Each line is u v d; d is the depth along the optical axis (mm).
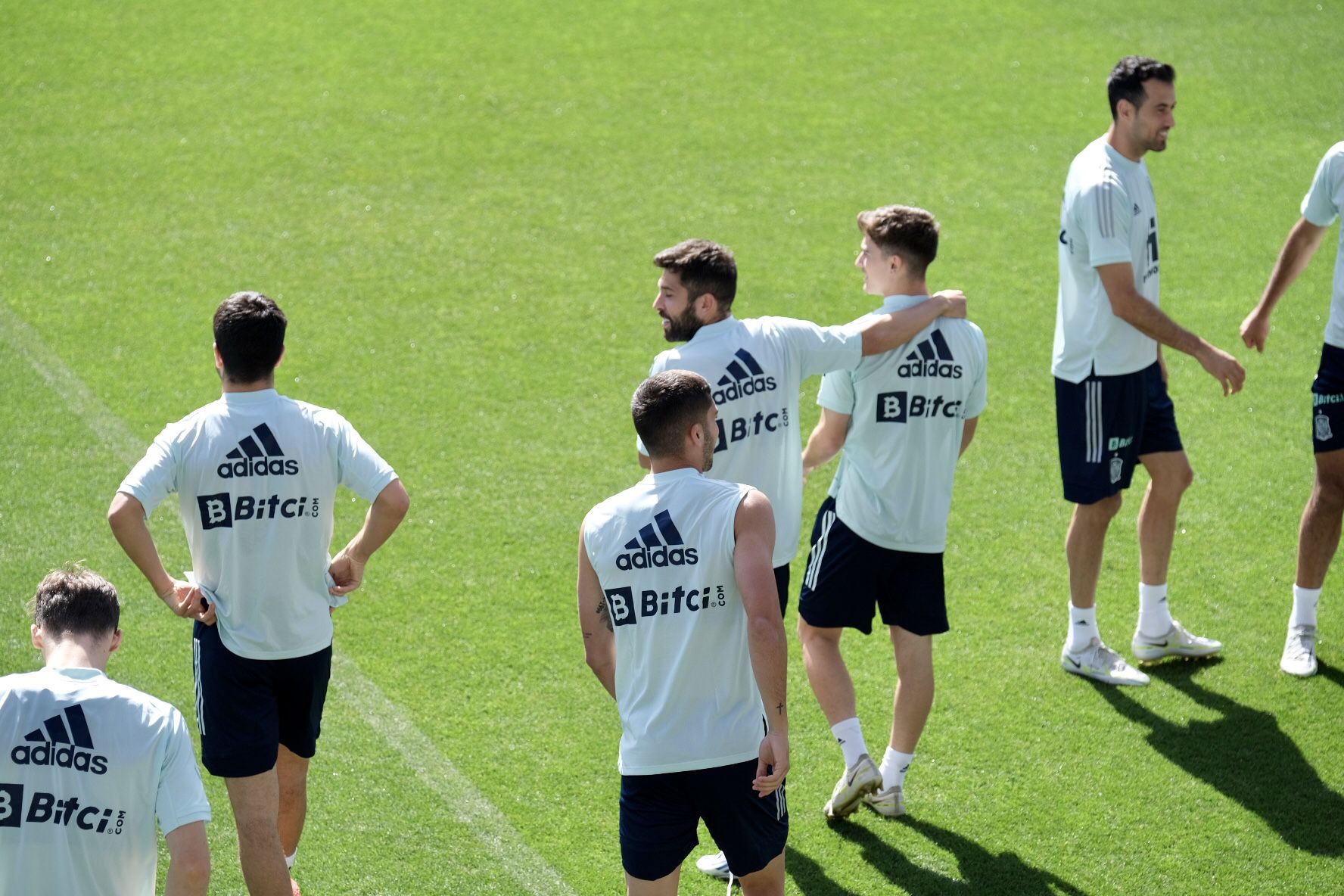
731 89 32125
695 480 9602
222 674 10812
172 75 31406
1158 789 13344
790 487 12109
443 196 27062
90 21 33656
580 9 36312
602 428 20016
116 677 14594
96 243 24609
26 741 8367
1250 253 25531
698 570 9414
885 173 28500
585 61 33312
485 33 34656
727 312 11891
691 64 33406
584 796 13125
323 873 12008
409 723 14086
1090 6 37000
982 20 36156
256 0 35812
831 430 12828
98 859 8453
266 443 10594
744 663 9609
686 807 9758
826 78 32844
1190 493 18734
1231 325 23016
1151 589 15336
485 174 27984
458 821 12734
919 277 12570
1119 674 15031
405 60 32938
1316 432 14883
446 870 12109
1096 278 14516
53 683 8578
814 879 12125
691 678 9516
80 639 8875
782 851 10109
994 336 22734
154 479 10367
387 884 11914
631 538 9523
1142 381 14695
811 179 28172
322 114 30094
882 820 12969
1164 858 12398
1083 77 33062
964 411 12859
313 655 11109
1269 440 19969
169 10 34688
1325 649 15664
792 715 14523
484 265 24609
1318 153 29562
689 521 9461
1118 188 14141
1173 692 14938
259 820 10883
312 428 10805
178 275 23719
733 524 9391
